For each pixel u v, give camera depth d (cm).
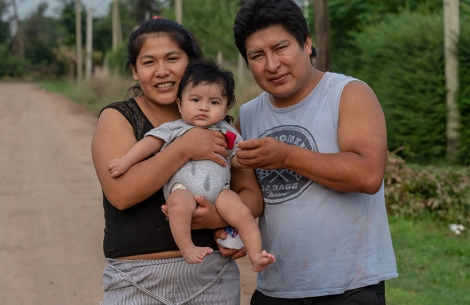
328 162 265
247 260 600
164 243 267
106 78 2547
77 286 538
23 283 542
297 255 287
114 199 260
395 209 718
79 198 859
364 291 283
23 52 7225
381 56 1167
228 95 278
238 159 268
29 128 1708
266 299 305
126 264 269
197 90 270
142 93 292
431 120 1037
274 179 291
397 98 1077
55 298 511
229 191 272
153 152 269
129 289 270
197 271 268
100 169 266
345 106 279
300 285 288
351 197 282
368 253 284
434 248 606
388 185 732
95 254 620
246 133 310
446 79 1023
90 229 705
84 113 2189
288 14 273
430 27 1072
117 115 275
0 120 1927
